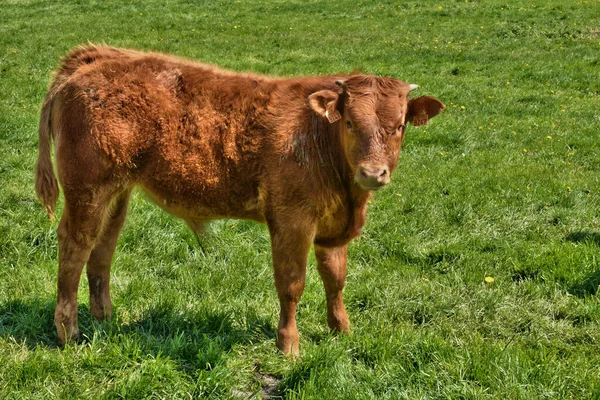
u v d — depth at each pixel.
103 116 5.04
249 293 6.37
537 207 8.68
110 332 5.23
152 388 4.69
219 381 4.81
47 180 5.33
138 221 7.52
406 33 22.61
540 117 13.37
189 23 24.52
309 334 5.79
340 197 5.02
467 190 9.19
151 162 5.13
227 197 5.17
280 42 21.27
